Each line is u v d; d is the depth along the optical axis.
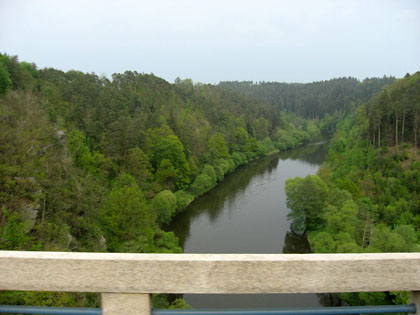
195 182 50.84
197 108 99.88
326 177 49.88
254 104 137.38
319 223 36.34
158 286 2.13
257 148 83.56
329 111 166.25
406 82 89.75
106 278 2.14
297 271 2.13
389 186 44.56
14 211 18.17
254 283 2.13
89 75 77.25
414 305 2.30
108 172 38.78
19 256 2.18
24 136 25.88
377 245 23.56
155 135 52.62
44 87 54.25
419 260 2.18
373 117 62.88
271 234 35.84
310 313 2.23
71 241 22.03
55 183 25.38
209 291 2.14
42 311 2.27
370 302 19.62
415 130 56.06
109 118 44.78
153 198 39.59
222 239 34.59
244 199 48.41
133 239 25.91
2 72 42.75
